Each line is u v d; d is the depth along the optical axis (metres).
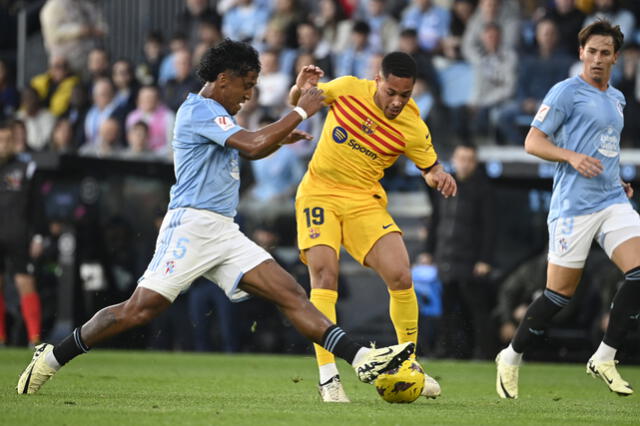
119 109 55.59
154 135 53.62
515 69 49.47
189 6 60.06
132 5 61.75
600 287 42.28
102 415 17.38
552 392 26.78
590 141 23.20
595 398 24.73
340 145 22.77
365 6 56.44
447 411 19.47
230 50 19.91
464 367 37.28
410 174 51.09
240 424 16.36
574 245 23.33
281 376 30.69
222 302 44.66
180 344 46.38
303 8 57.47
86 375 29.03
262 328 46.06
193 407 19.25
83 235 46.31
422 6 54.25
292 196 49.78
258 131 19.20
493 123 49.25
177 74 55.62
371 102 22.67
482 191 42.53
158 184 47.81
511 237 44.41
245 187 50.22
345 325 47.62
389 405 20.44
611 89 23.72
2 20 66.62
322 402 21.05
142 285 19.75
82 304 46.34
